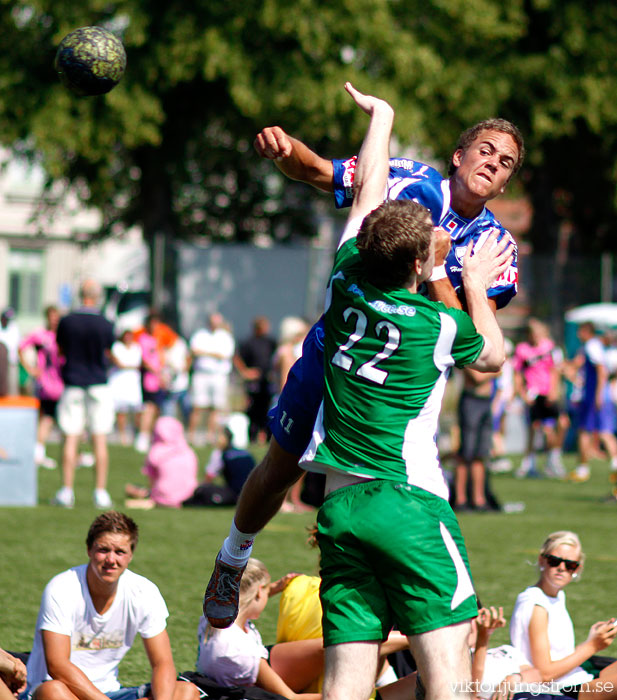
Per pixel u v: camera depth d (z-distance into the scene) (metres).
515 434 73.62
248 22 81.44
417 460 12.63
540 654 19.16
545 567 19.70
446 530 12.47
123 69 15.90
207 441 67.19
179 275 74.00
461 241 14.67
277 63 81.50
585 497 48.78
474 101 90.56
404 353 12.62
